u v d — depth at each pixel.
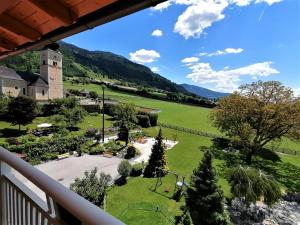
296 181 19.52
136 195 12.76
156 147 16.20
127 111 29.97
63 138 21.48
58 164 17.05
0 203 2.19
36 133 24.33
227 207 12.97
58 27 1.76
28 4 1.52
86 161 18.14
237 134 24.80
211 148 26.86
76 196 1.07
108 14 1.36
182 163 20.09
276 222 12.26
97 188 10.45
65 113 28.27
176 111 53.09
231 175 12.78
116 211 10.60
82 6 1.39
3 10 1.50
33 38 2.05
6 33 2.16
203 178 10.02
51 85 44.53
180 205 11.87
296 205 14.57
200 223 9.85
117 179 14.70
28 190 1.78
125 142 24.47
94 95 54.19
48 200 1.33
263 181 12.01
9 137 22.69
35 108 26.47
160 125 38.09
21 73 41.78
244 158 24.52
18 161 1.71
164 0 1.12
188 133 33.97
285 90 23.33
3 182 2.09
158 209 10.93
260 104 23.80
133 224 9.56
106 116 39.22
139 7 1.22
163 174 16.20
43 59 43.66
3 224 2.21
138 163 17.22
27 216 1.75
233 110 25.08
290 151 28.92
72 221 1.20
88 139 23.45
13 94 39.09
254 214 12.53
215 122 27.53
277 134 23.72
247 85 24.98
